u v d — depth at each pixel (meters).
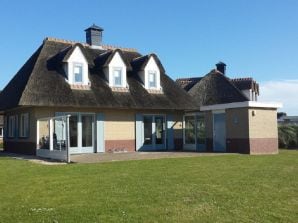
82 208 9.70
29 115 25.19
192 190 11.82
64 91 24.69
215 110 27.05
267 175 14.70
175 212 9.52
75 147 25.27
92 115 26.06
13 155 24.84
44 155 22.75
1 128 49.91
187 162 18.70
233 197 11.08
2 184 12.72
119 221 8.73
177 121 29.66
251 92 41.84
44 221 8.67
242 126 25.25
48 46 27.84
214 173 15.05
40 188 12.03
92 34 30.39
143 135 27.97
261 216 9.47
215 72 38.12
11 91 27.67
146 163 18.20
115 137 26.81
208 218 9.17
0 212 9.38
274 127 26.33
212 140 27.28
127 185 12.47
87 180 13.34
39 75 24.88
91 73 27.17
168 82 30.27
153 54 29.19
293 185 12.84
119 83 27.50
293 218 9.46
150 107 27.00
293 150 29.84
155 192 11.48
